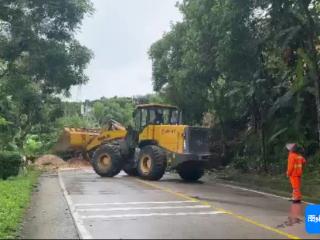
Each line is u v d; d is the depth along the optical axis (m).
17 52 28.39
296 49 20.45
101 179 23.36
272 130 23.33
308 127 22.22
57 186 19.73
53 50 28.36
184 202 15.09
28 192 16.97
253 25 20.56
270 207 14.45
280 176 21.86
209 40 23.95
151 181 22.42
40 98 29.69
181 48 29.95
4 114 28.72
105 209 13.64
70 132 37.44
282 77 22.89
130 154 25.00
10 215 12.30
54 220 11.99
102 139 28.94
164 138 23.22
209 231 10.64
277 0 19.00
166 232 10.52
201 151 22.88
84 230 10.74
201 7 23.06
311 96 21.72
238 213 13.09
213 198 16.19
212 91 27.77
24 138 35.28
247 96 23.39
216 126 29.58
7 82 28.58
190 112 30.77
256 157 25.56
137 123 24.66
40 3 28.31
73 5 28.72
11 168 22.94
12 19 27.56
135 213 12.99
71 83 29.59
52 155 37.03
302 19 19.38
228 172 26.45
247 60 21.77
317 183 18.55
